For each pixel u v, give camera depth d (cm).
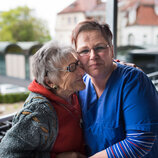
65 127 80
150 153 82
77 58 79
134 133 72
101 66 78
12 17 4000
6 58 1869
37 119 69
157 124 72
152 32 2130
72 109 83
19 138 66
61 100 79
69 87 79
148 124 71
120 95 77
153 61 1325
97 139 84
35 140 69
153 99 74
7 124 114
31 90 79
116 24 193
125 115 76
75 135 83
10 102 926
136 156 73
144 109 71
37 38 3944
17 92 994
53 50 76
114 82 79
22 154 67
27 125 68
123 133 79
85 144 89
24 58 1759
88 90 88
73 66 77
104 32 79
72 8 2180
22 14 3997
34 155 71
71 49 78
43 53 76
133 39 2059
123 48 1788
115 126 78
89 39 77
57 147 79
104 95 81
